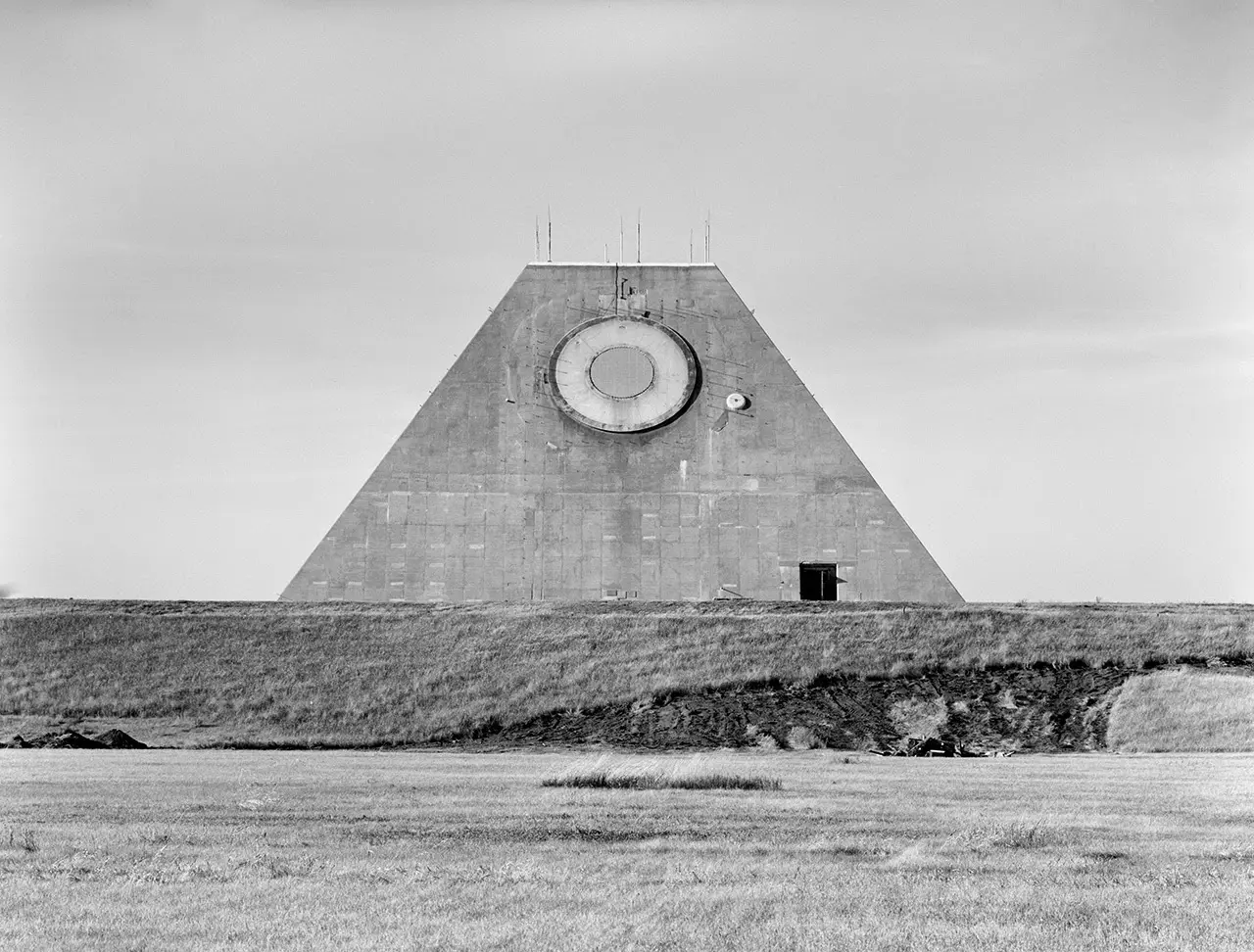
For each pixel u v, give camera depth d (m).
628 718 67.19
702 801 35.16
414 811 32.62
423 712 68.88
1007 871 24.84
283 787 37.97
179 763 48.09
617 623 79.75
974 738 64.38
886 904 22.06
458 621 81.31
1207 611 82.69
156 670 74.88
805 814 32.44
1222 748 61.09
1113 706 66.06
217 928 20.53
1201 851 26.95
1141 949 19.72
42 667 75.19
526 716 67.81
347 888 23.09
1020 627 76.81
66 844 27.19
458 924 20.80
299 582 91.69
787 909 21.73
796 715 66.81
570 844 27.62
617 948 19.52
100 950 19.48
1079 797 36.56
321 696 71.19
